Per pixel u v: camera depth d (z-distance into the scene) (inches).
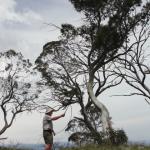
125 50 1217.4
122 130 880.9
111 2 1218.6
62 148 703.7
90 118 1651.1
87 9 1261.1
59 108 1632.6
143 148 663.1
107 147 701.9
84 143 761.6
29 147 751.7
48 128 621.3
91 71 1210.0
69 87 1621.6
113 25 1179.3
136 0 1195.3
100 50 1219.2
